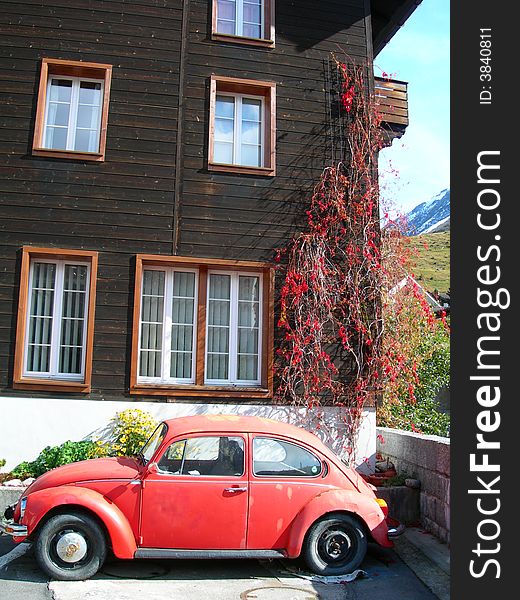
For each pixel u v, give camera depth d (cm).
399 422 1320
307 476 666
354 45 1176
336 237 1080
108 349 994
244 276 1077
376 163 1134
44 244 1002
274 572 667
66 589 592
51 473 657
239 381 1045
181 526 628
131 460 683
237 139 1113
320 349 1034
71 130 1059
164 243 1035
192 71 1097
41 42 1057
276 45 1141
